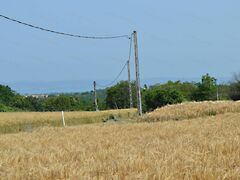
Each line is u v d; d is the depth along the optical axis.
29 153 14.76
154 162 9.86
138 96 44.56
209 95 97.25
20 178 9.23
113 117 56.06
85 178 8.45
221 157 10.42
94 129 28.58
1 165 11.72
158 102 80.25
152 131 23.52
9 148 18.36
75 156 13.05
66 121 52.25
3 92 103.44
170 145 14.29
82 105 110.94
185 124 27.58
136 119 44.59
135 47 43.78
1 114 57.84
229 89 86.50
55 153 14.11
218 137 16.22
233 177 8.27
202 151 12.06
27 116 52.91
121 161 10.25
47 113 60.00
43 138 23.27
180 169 8.85
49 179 9.03
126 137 20.61
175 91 80.25
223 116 34.16
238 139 14.20
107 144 17.05
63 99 109.06
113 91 105.75
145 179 8.03
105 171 9.27
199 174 8.29
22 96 108.69
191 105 46.72
